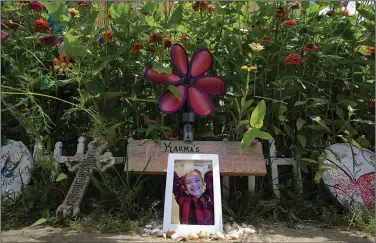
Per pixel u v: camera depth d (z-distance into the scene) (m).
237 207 2.55
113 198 2.52
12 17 3.03
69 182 2.69
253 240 2.09
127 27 2.80
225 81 2.77
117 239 2.05
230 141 2.69
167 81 2.71
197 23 2.88
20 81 2.62
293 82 2.73
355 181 2.66
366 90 2.91
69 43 2.48
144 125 2.86
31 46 2.96
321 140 2.85
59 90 3.03
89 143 2.58
